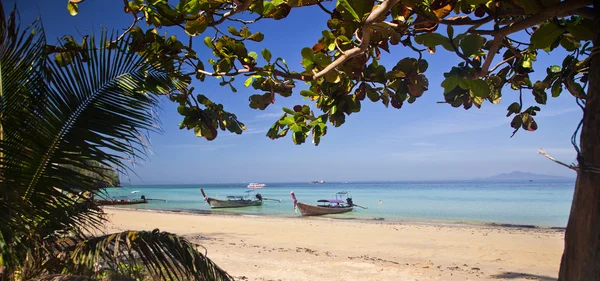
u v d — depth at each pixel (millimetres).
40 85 2699
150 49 3398
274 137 3877
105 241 2762
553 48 2635
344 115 3627
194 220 22750
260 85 3844
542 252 12758
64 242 3150
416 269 9734
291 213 32844
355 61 2965
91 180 2840
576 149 1728
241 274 8766
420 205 42875
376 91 3312
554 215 30062
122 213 27672
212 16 3029
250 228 18984
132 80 3062
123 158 2891
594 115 1597
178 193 97250
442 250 13133
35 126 2672
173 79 3562
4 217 2379
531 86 3545
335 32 2973
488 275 9367
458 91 3041
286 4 3055
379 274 9102
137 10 3219
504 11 2303
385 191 94500
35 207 2744
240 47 3469
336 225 20641
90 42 2879
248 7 2887
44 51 2689
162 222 21531
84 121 2795
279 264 9945
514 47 3242
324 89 3512
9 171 2621
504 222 24422
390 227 19766
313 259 10711
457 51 2262
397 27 2842
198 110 4109
